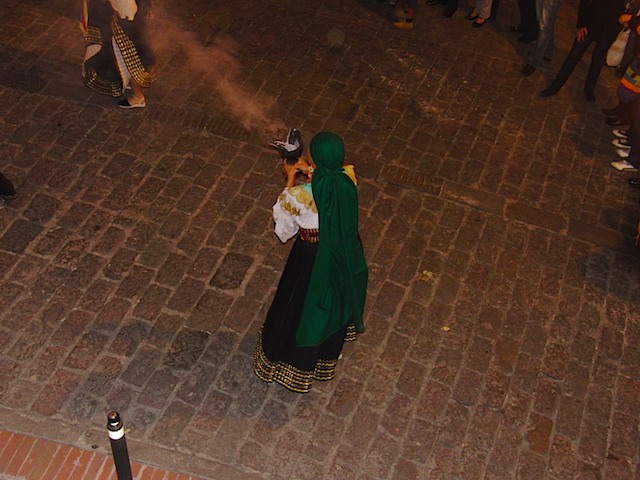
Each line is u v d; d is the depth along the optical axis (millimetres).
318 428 5152
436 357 5633
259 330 5656
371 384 5422
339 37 8414
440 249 6383
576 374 5652
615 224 6812
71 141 6832
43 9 8203
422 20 8867
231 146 6996
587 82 7934
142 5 6531
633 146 7160
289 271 4844
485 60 8438
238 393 5277
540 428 5312
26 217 6176
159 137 6984
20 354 5316
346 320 4859
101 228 6172
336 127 7363
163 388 5242
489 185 7000
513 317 5965
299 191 4500
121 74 6832
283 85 7730
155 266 5965
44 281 5762
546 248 6520
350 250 4586
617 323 6027
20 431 4918
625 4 7262
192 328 5605
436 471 5023
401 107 7688
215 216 6379
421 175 6996
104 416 5059
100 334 5488
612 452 5234
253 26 8398
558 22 9133
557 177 7180
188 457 4922
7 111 7016
